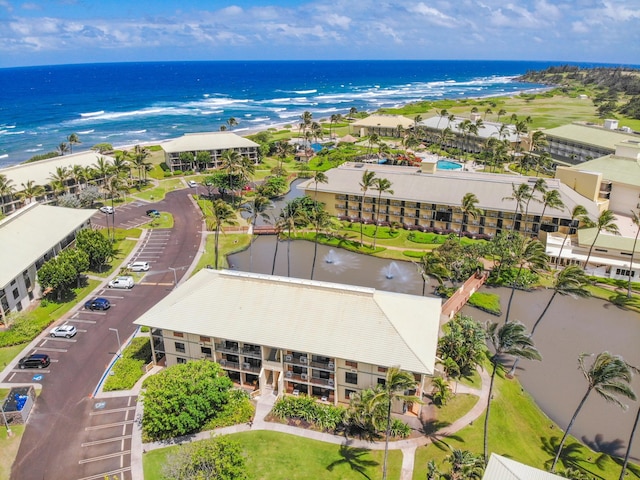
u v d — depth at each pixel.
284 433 58.12
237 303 65.38
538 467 54.88
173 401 55.22
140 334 77.31
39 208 104.38
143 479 51.47
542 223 113.75
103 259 97.94
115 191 127.00
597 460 56.78
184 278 97.25
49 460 53.91
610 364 47.34
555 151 186.25
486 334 66.12
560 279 69.81
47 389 65.06
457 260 95.00
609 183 126.06
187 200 145.00
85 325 80.19
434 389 64.44
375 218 129.25
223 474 45.53
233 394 62.09
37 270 88.56
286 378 63.91
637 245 99.44
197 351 66.25
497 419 61.34
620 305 91.62
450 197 120.75
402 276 101.31
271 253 112.62
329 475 52.47
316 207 126.69
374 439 57.44
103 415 60.50
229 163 141.38
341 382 62.28
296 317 62.84
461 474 46.62
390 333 59.69
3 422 58.59
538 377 71.62
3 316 77.88
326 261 108.69
